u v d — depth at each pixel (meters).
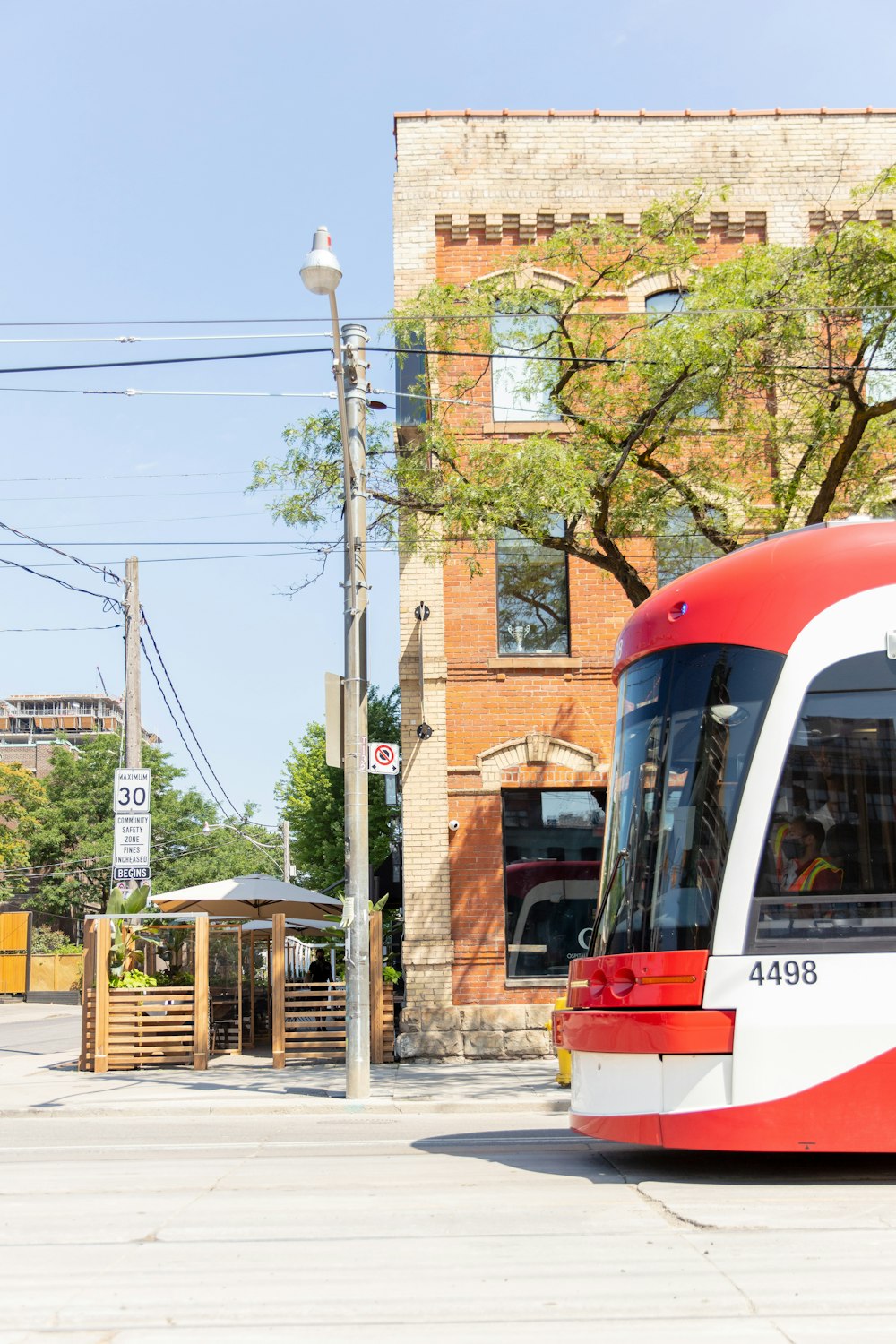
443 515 13.96
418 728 17.23
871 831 6.65
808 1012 6.48
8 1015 36.22
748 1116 6.44
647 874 7.07
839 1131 6.38
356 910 12.88
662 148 18.73
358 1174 7.24
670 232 15.14
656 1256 4.94
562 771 17.28
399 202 18.47
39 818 57.66
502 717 17.39
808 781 6.73
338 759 13.28
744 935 6.61
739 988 6.56
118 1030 16.03
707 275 13.95
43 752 95.81
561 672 17.53
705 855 6.82
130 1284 4.67
